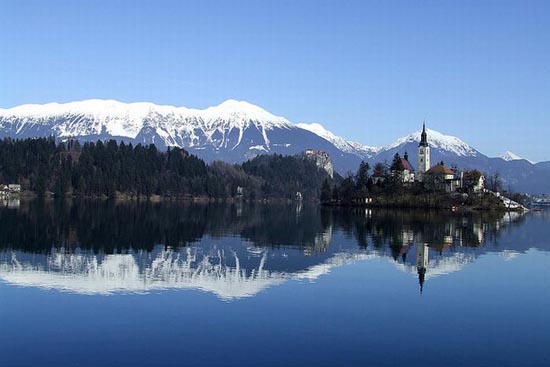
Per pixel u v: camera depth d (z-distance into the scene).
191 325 39.62
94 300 46.19
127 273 58.56
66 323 39.69
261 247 84.81
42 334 37.28
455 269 65.94
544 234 123.75
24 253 71.94
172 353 34.03
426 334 38.62
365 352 34.78
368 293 50.81
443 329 39.88
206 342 36.06
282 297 48.53
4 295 47.38
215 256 73.44
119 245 83.12
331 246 87.38
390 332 38.88
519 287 55.12
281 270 62.53
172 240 92.19
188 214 175.00
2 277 54.94
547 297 50.56
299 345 35.78
